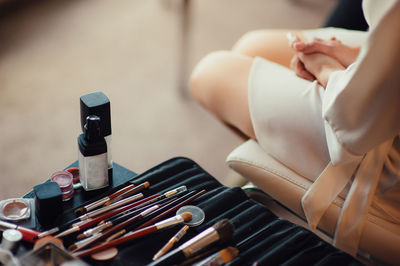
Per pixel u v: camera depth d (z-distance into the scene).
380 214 0.75
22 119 1.49
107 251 0.62
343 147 0.69
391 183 0.73
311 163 0.78
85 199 0.72
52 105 1.56
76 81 1.67
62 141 1.43
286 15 2.26
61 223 0.66
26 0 2.06
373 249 0.77
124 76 1.74
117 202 0.69
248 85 0.87
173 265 0.60
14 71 1.68
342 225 0.76
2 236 0.62
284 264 0.63
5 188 1.25
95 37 1.93
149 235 0.65
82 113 0.71
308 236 0.68
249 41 1.11
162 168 0.77
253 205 0.72
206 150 1.48
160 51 1.89
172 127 1.55
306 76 0.85
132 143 1.46
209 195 0.73
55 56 1.78
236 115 0.89
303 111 0.78
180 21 2.09
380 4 0.68
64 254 0.53
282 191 0.81
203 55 1.89
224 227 0.63
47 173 1.32
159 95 1.68
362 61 0.63
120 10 2.13
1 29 1.88
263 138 0.83
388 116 0.65
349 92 0.65
